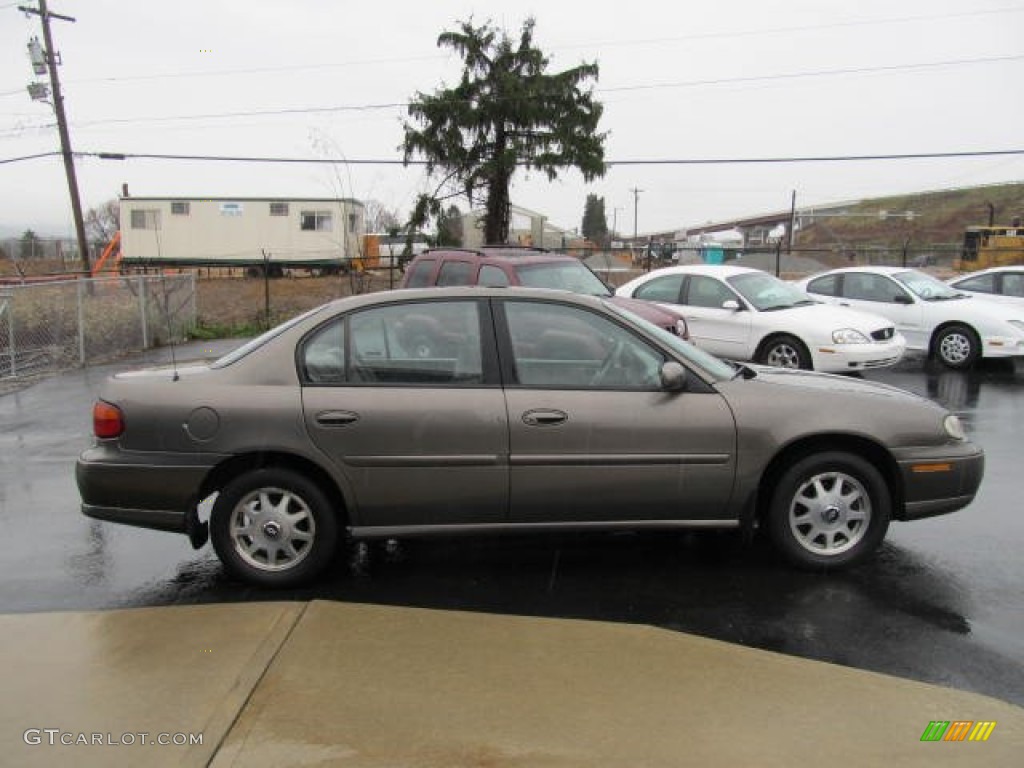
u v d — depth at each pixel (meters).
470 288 4.66
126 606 4.36
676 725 3.12
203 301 30.53
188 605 4.32
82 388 11.84
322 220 38.78
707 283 11.82
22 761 2.94
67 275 28.09
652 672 3.52
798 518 4.65
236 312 26.39
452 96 29.84
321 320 4.58
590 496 4.48
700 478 4.49
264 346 4.59
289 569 4.53
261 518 4.53
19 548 5.33
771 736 3.05
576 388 4.50
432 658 3.65
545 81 29.97
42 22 28.86
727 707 3.25
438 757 2.92
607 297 10.37
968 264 32.38
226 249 39.41
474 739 3.03
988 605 4.26
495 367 4.51
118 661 3.65
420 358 4.53
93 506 4.54
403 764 2.89
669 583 4.56
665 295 12.12
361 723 3.13
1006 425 8.76
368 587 4.56
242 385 4.48
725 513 4.56
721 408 4.50
